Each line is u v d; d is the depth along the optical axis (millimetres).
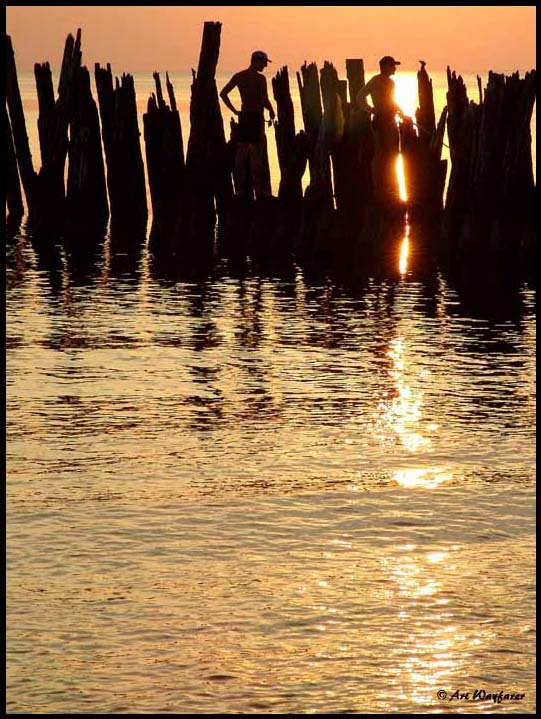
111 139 54625
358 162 49219
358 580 17156
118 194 54812
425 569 17516
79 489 20828
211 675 14734
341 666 14945
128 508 19875
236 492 20672
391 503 20141
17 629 15742
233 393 27219
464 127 46250
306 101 48094
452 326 34156
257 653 15211
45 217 54375
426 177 50312
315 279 41938
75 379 28469
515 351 31172
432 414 25500
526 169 44688
